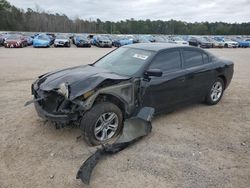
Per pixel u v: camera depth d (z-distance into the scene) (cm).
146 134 451
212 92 636
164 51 520
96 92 406
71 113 401
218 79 640
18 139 436
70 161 379
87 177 329
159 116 559
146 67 479
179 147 428
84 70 487
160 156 398
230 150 425
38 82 469
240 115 586
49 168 361
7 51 2198
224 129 507
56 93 420
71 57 1800
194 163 383
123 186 328
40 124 493
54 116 406
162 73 468
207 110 611
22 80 894
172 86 514
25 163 370
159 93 496
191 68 558
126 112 456
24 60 1532
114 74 461
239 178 352
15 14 8094
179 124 521
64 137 446
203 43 3422
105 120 427
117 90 432
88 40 3130
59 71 499
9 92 716
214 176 353
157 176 349
